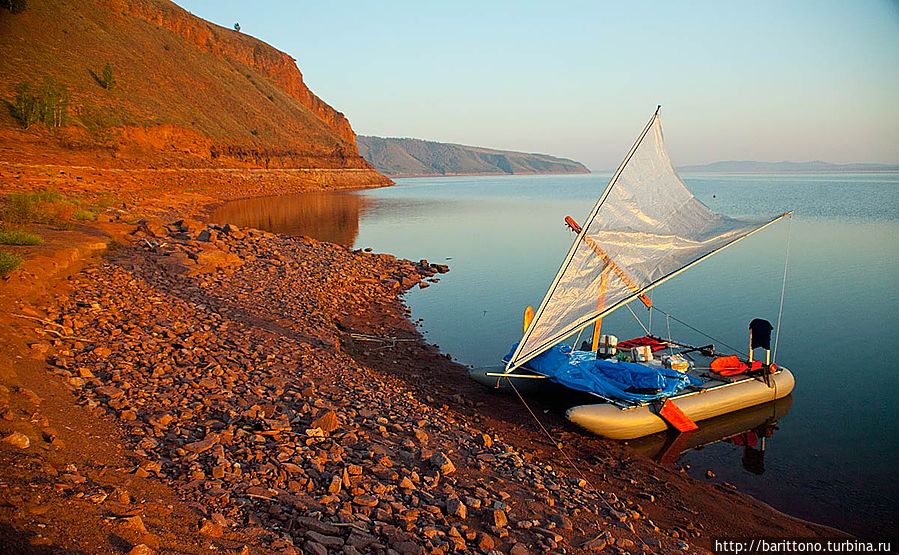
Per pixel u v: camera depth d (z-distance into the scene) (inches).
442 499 292.5
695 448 467.5
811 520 368.8
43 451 234.1
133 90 3189.0
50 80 2701.8
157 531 201.6
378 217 2464.3
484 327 800.3
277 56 6176.2
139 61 3597.4
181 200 2231.8
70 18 3378.4
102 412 311.0
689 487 402.9
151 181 2425.0
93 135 2518.5
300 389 429.7
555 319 512.4
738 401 527.2
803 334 770.2
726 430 499.5
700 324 820.6
